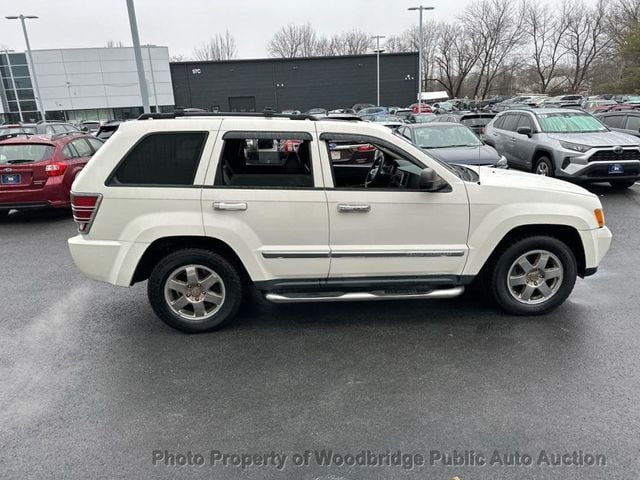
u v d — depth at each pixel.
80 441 2.72
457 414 2.88
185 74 48.75
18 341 3.96
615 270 5.30
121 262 3.72
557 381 3.19
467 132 9.91
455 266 3.95
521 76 66.56
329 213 3.75
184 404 3.04
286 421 2.86
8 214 9.37
